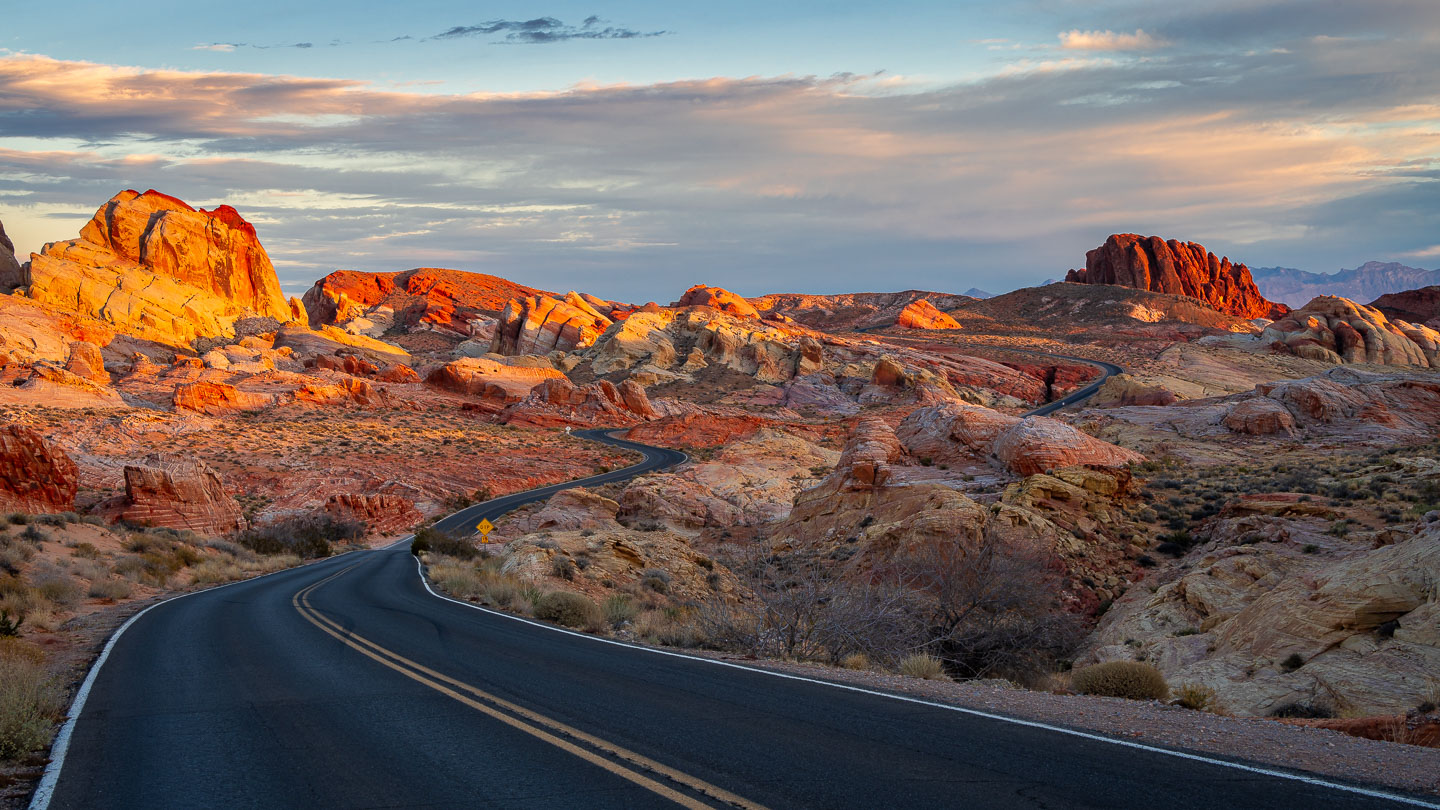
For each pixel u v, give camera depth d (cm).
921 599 2030
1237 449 5366
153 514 4125
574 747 731
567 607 1841
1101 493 3544
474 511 6981
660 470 8825
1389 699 1345
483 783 641
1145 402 8688
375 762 705
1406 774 619
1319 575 1809
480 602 2170
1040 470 4203
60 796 637
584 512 5594
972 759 671
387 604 2041
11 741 748
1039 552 2873
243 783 661
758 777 637
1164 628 2269
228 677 1113
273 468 7475
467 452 9312
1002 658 1920
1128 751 689
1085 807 552
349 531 5747
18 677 934
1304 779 604
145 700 978
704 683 1025
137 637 1487
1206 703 1455
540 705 901
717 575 3378
